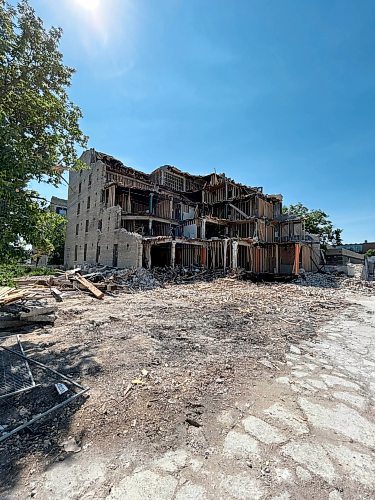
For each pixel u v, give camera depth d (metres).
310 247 25.81
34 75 7.25
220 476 2.02
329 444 2.42
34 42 7.20
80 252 25.64
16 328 5.88
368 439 2.51
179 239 19.69
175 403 2.99
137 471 2.05
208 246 21.56
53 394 3.12
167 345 4.91
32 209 5.78
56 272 19.41
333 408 3.03
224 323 6.80
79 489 1.89
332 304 10.34
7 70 6.61
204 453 2.26
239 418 2.77
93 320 6.74
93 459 2.18
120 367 3.86
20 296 7.15
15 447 2.30
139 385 3.34
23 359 4.05
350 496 1.88
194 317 7.40
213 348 4.86
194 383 3.46
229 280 17.12
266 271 23.89
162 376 3.61
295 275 20.48
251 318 7.48
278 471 2.09
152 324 6.46
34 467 2.09
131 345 4.79
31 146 6.34
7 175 5.11
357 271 24.69
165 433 2.50
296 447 2.36
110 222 20.75
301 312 8.61
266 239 24.97
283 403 3.09
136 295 11.91
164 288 14.34
